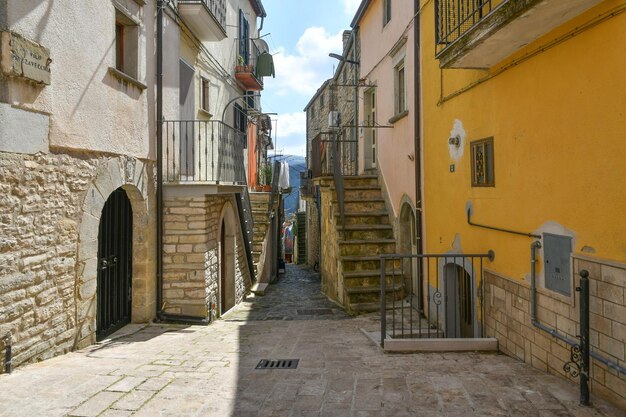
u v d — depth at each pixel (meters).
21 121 4.61
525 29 4.28
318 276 18.80
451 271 6.92
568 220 4.12
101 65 6.13
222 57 12.52
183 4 8.76
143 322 7.63
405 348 5.48
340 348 5.80
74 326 5.61
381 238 9.94
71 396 3.93
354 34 13.84
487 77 5.61
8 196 4.45
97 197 6.07
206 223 8.23
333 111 17.55
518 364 4.82
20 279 4.61
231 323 8.28
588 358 3.65
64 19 5.29
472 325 6.11
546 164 4.45
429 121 7.75
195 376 4.58
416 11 8.28
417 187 8.21
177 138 8.75
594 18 3.73
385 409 3.69
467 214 6.25
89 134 5.85
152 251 7.86
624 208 3.46
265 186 20.69
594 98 3.76
